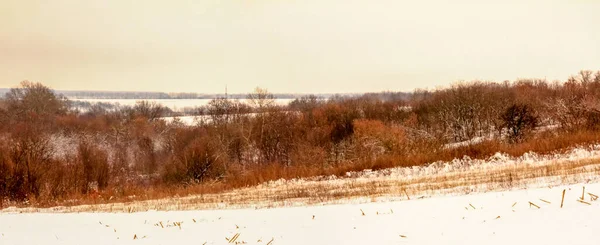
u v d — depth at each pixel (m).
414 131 37.12
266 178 25.67
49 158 32.19
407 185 17.55
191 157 31.42
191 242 9.98
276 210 13.20
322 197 16.53
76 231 11.90
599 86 43.28
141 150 46.44
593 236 7.09
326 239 9.22
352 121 42.97
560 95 43.56
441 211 10.31
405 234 8.82
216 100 56.62
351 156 31.52
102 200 22.92
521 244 7.32
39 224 13.27
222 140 40.06
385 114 49.44
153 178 36.53
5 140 36.38
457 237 8.19
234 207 16.03
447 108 43.44
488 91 45.94
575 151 22.36
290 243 9.21
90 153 32.81
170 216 13.52
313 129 41.88
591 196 9.41
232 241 9.80
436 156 25.47
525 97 44.66
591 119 31.30
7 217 15.16
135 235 10.83
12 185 27.89
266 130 43.16
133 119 65.00
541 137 29.06
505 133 36.38
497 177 16.66
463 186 15.64
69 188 29.53
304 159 33.41
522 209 9.36
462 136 41.38
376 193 16.19
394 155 27.30
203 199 19.23
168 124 65.06
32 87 78.81
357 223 10.23
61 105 85.19
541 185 13.61
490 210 9.71
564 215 8.38
